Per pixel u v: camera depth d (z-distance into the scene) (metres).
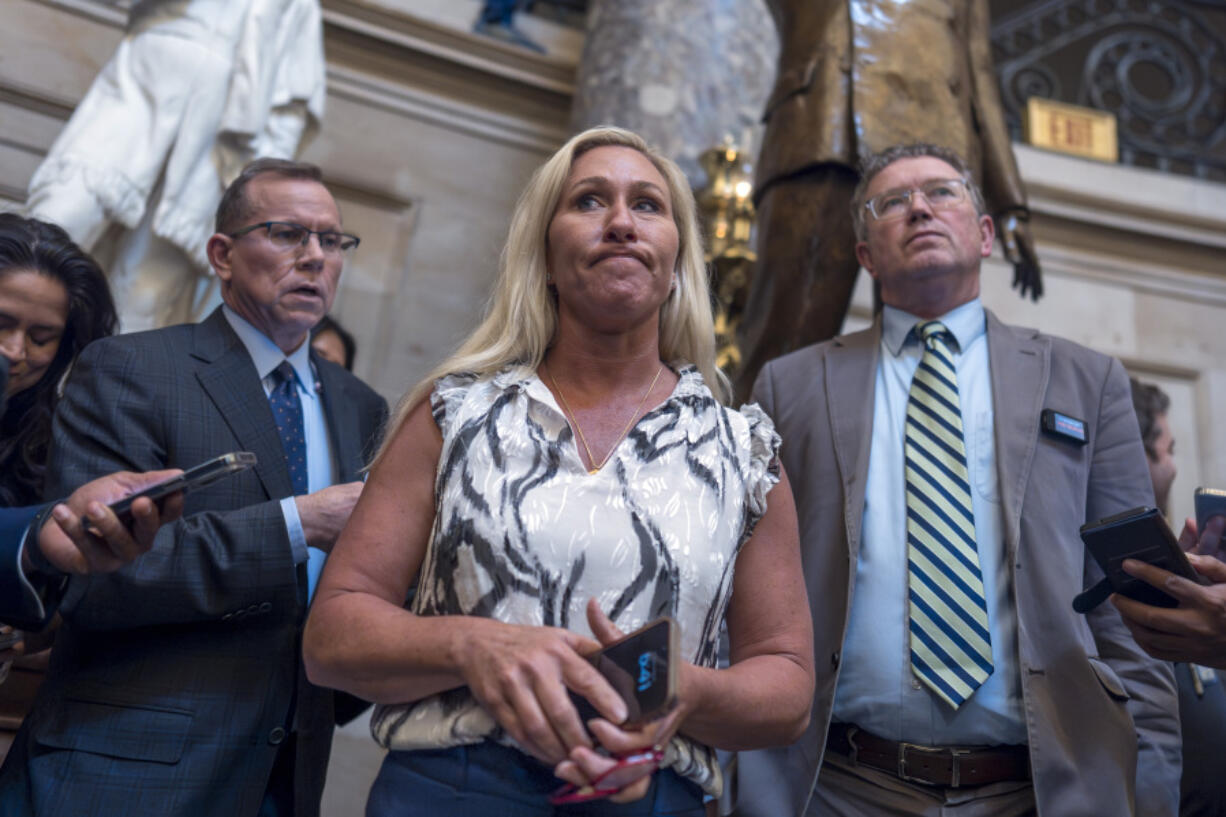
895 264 2.20
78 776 1.58
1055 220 5.82
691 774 1.27
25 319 2.03
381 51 4.88
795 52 3.05
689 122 4.52
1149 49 6.53
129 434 1.79
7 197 3.87
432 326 4.66
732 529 1.36
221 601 1.68
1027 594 1.81
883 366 2.17
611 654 1.13
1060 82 6.31
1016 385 2.02
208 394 1.88
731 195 4.24
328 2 4.76
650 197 1.54
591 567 1.26
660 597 1.26
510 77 5.06
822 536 1.96
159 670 1.68
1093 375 2.04
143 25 3.06
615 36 4.69
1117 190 5.90
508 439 1.35
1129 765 1.70
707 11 4.71
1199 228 5.94
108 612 1.64
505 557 1.26
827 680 1.84
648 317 1.51
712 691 1.20
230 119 3.04
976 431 2.00
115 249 2.95
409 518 1.38
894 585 1.89
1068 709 1.74
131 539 1.41
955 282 2.17
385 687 1.23
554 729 1.08
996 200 2.98
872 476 2.01
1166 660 1.76
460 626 1.18
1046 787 1.68
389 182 4.77
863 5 2.98
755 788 1.81
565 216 1.52
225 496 1.82
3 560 1.47
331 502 1.75
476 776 1.22
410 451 1.41
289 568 1.71
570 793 1.11
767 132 3.07
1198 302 5.90
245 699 1.70
